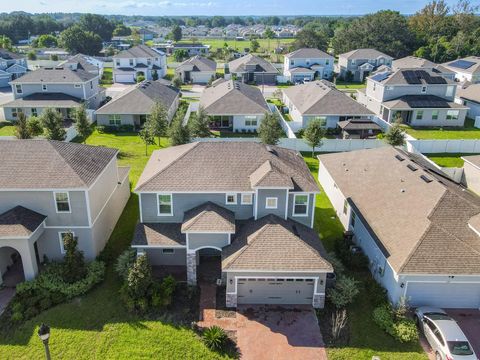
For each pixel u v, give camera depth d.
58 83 57.50
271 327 20.62
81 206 23.78
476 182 36.00
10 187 22.81
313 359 18.77
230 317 21.22
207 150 26.23
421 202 24.64
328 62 95.56
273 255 21.42
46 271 23.52
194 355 18.88
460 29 123.06
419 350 19.48
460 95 63.09
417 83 57.06
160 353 18.94
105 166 26.70
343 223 30.31
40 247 24.67
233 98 53.28
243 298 22.23
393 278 21.61
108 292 22.73
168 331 20.16
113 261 25.39
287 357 18.86
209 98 56.97
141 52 94.12
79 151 26.59
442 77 58.50
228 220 23.28
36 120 45.12
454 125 56.22
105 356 18.72
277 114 49.56
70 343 19.36
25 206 23.61
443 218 23.12
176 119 43.38
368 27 110.81
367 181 29.66
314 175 39.38
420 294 21.64
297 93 61.59
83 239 24.67
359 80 95.19
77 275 22.88
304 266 21.03
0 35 158.00
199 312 21.47
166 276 24.05
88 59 95.81
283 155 28.00
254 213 24.53
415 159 32.28
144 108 52.88
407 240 22.27
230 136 50.50
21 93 57.97
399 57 110.75
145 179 24.88
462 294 21.67
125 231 29.02
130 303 21.30
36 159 24.42
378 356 19.05
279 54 144.62
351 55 95.19
